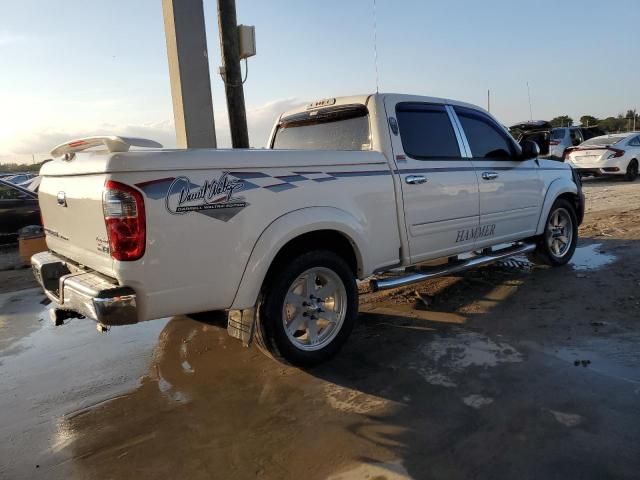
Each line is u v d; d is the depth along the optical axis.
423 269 4.75
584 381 3.38
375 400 3.29
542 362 3.69
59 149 3.78
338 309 3.90
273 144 5.41
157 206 2.94
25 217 10.05
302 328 3.76
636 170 16.44
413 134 4.52
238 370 3.85
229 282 3.27
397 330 4.46
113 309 2.91
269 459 2.73
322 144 4.79
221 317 4.15
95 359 4.18
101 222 3.01
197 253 3.11
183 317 5.10
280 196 3.44
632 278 5.49
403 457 2.69
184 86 6.46
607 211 10.31
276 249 3.39
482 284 5.68
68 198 3.43
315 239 3.85
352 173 3.91
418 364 3.77
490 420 2.98
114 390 3.62
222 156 3.21
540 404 3.12
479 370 3.62
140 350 4.34
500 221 5.31
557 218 6.31
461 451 2.71
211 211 3.14
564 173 6.35
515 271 6.14
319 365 3.81
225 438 2.95
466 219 4.89
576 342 4.00
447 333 4.34
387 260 4.25
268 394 3.45
